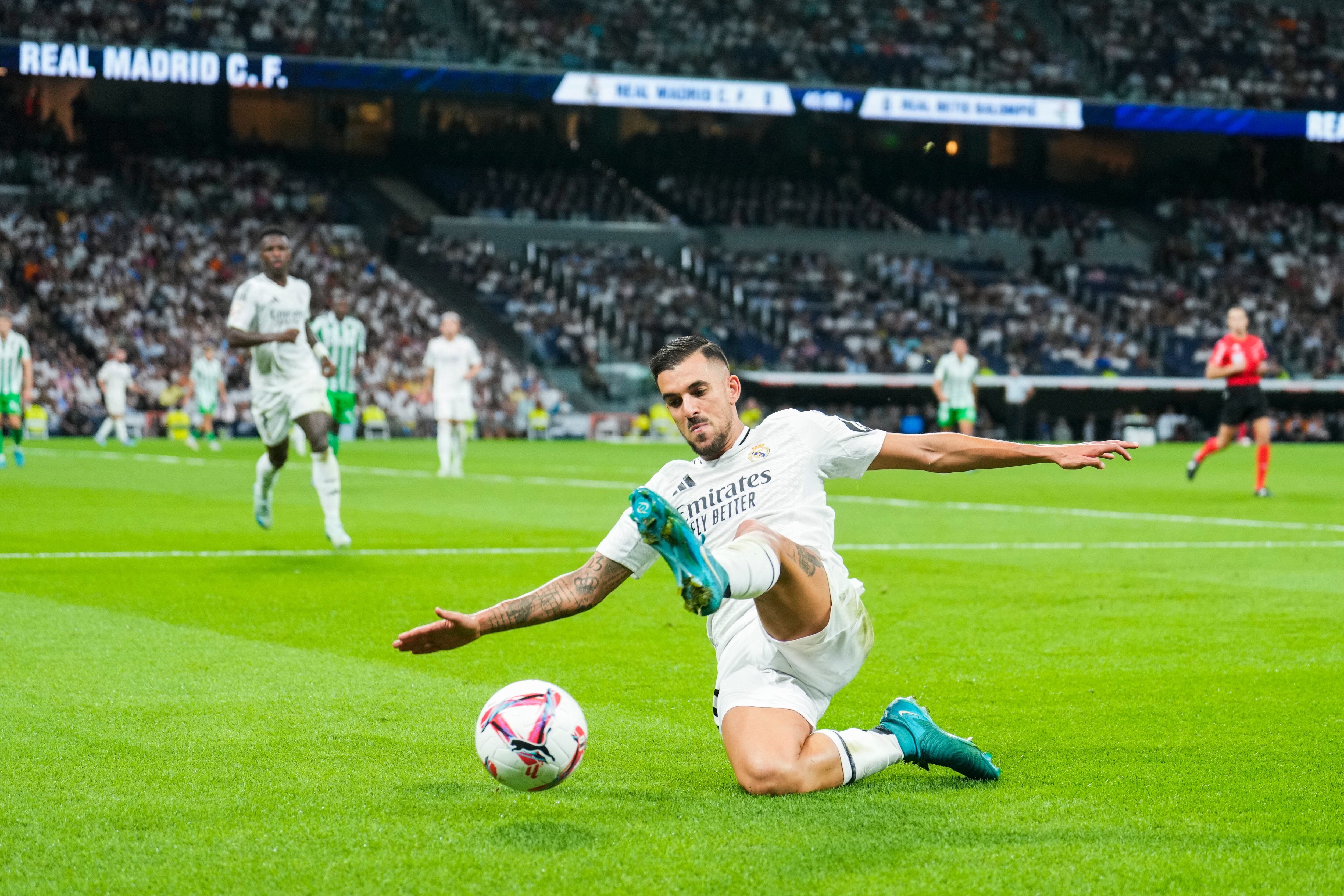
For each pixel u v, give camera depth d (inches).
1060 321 2571.4
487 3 2571.4
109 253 2277.3
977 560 626.5
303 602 490.9
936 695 346.0
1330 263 2913.4
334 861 213.2
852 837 224.2
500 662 385.4
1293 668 381.1
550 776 235.0
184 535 704.4
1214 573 586.6
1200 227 2947.8
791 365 2309.3
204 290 2273.6
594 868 209.3
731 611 264.7
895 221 2849.4
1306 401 2524.6
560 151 2869.1
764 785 247.0
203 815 237.1
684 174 2876.5
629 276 2544.3
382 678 360.2
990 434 2386.8
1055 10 2908.5
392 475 1235.2
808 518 262.1
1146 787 258.1
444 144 2778.1
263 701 329.7
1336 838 226.4
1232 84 2795.3
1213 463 1590.8
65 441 1866.4
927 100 2576.3
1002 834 226.8
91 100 2588.6
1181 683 360.8
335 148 2738.7
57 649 394.6
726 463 265.4
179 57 2224.4
